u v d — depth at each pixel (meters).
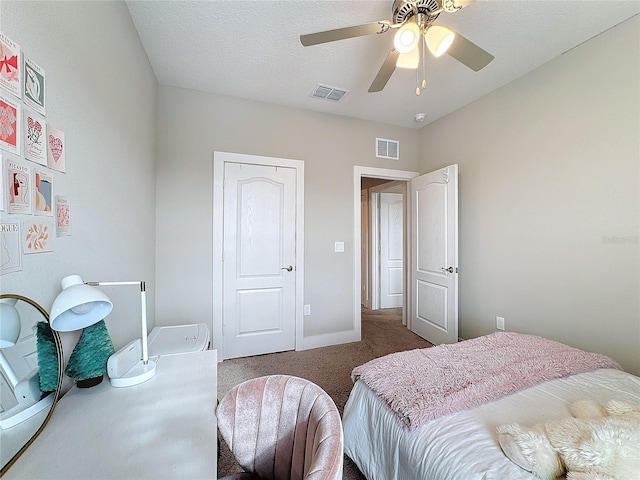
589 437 0.83
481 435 0.95
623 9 1.68
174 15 1.72
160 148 2.51
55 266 0.92
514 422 1.01
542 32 1.87
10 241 0.71
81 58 1.09
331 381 2.34
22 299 0.72
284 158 2.94
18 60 0.75
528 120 2.34
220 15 1.72
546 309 2.22
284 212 2.95
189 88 2.59
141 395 0.94
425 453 0.96
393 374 1.34
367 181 4.80
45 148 0.86
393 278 4.94
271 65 2.25
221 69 2.30
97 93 1.24
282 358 2.80
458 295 3.03
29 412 0.73
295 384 0.96
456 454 0.90
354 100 2.83
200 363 1.18
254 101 2.82
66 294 0.76
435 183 3.13
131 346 1.10
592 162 1.93
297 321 3.01
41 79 0.85
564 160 2.09
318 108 3.01
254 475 0.99
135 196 1.83
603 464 0.75
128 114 1.68
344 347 3.10
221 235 2.71
